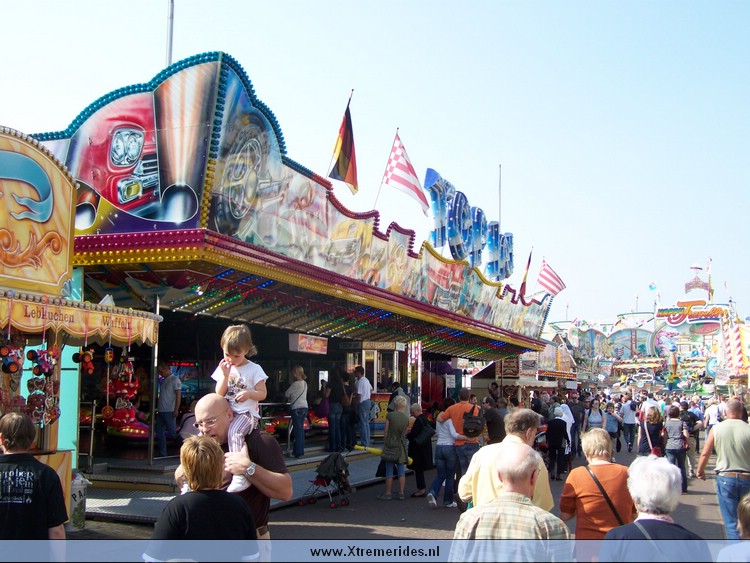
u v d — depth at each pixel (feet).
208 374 67.10
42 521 15.35
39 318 26.35
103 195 39.52
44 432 30.07
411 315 65.26
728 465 28.04
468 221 76.95
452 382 104.78
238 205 40.29
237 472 15.21
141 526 31.42
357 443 64.85
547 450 54.95
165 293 43.98
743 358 109.70
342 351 79.97
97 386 56.24
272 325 61.87
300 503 39.60
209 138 37.40
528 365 119.24
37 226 30.04
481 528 13.47
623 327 278.46
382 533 32.42
